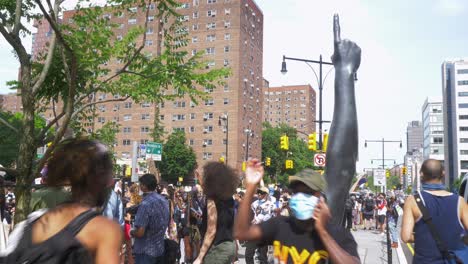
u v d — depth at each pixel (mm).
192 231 8703
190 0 94688
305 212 2596
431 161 4512
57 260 1868
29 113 5895
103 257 1920
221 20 91812
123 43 7586
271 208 11406
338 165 4656
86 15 7477
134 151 17141
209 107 90188
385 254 13281
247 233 2736
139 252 5930
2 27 5777
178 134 85750
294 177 2689
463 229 4273
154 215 5914
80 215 1983
